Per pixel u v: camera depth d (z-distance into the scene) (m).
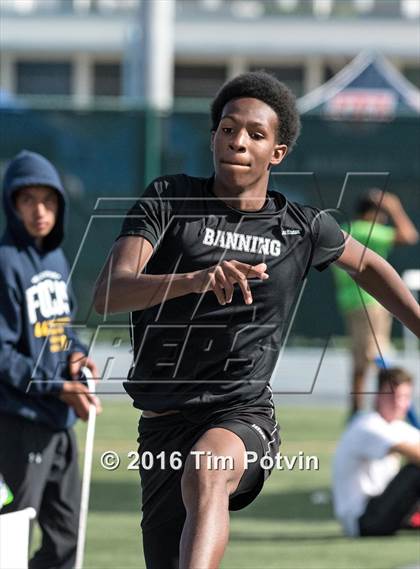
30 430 13.66
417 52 82.00
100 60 84.88
